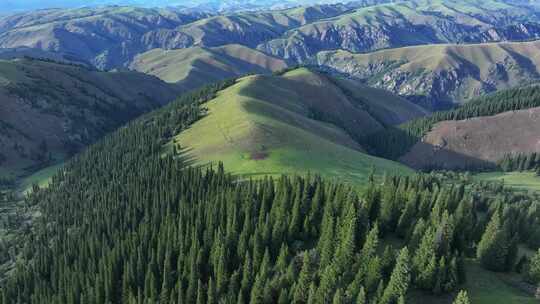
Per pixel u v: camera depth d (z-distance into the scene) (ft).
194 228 335.06
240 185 387.14
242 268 284.61
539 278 237.86
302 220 317.01
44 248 442.09
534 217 337.52
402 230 293.43
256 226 311.88
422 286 234.38
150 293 301.84
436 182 441.27
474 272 255.29
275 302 245.86
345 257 243.40
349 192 317.22
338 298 209.05
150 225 386.11
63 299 338.34
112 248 396.37
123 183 552.82
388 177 415.85
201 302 269.03
